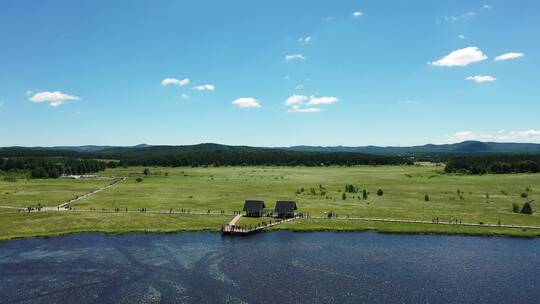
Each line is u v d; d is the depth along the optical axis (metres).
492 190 196.38
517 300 68.56
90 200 165.00
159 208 147.38
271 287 73.50
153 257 91.38
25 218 125.94
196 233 114.75
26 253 94.44
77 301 67.56
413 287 73.75
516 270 83.19
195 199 170.38
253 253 94.69
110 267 84.19
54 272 81.12
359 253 95.00
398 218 131.62
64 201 161.75
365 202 162.38
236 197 176.38
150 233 114.31
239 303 66.88
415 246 101.25
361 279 77.62
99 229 117.19
